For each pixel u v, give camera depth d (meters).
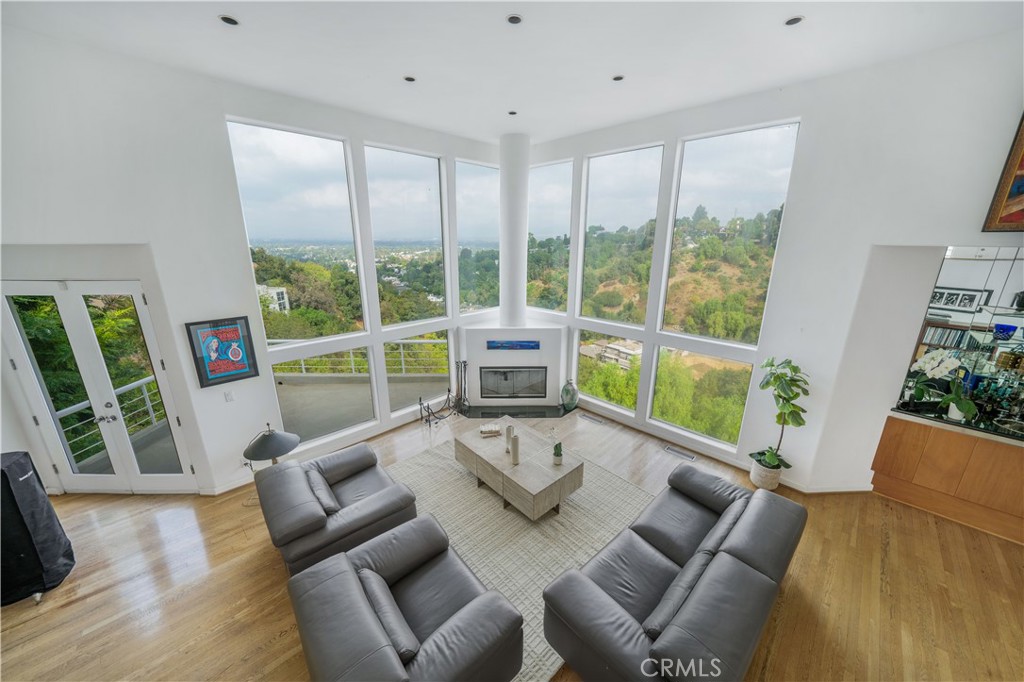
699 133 3.98
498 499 3.77
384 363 4.96
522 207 5.20
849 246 3.27
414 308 5.21
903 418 3.49
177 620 2.55
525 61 3.00
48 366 3.41
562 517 3.53
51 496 3.73
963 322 3.16
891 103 2.92
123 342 3.40
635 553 2.50
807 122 3.32
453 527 3.40
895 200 3.01
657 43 2.71
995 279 2.99
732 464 4.37
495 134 5.02
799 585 2.79
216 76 3.24
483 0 2.21
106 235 2.98
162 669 2.27
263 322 3.95
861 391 3.54
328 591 1.94
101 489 3.78
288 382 4.42
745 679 2.20
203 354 3.53
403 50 2.82
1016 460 3.04
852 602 2.65
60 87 2.67
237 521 3.46
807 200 3.43
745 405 4.19
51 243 2.82
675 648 1.64
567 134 5.01
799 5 2.25
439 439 4.95
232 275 3.61
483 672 1.82
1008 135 2.54
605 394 5.61
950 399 3.22
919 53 2.76
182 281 3.35
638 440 4.91
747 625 1.75
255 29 2.53
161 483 3.78
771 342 3.86
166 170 3.14
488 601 2.01
